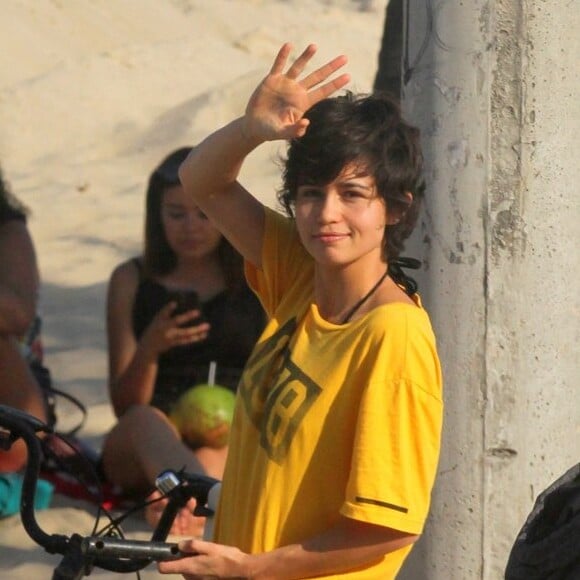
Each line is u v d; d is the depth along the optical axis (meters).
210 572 12.17
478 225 16.20
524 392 16.31
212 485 13.39
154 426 21.89
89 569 12.50
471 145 16.17
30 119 53.56
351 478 11.91
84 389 29.62
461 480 16.20
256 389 12.84
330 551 12.05
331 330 12.42
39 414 21.84
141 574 19.72
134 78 57.62
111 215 44.31
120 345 23.61
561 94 16.41
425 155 16.33
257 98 12.77
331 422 12.17
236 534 12.67
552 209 16.42
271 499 12.33
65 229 42.78
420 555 16.34
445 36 16.22
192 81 58.62
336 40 69.69
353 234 12.39
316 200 12.46
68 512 21.80
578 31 16.50
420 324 12.19
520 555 11.61
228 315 23.17
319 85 13.97
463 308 16.22
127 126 53.53
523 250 16.28
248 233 13.72
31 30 63.78
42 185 47.81
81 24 66.38
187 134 52.53
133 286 23.77
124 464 22.05
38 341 23.27
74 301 36.19
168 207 23.30
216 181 13.53
